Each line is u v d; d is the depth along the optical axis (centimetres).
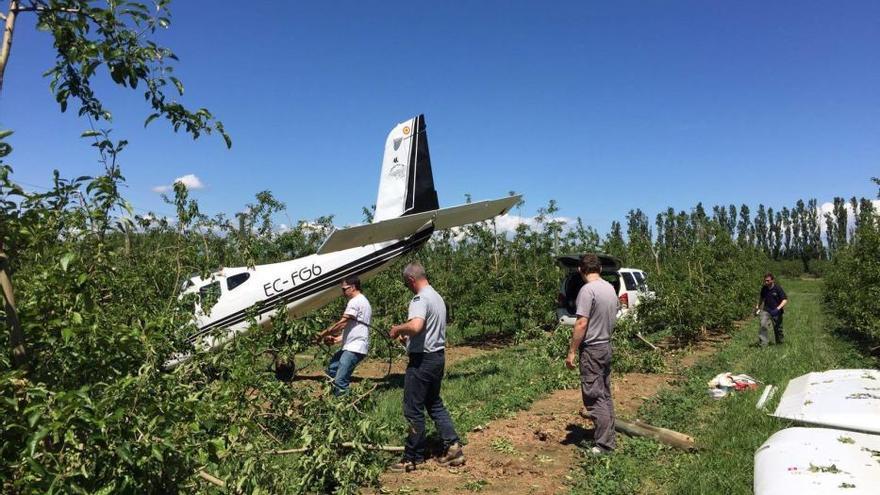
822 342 1319
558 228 1561
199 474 285
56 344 243
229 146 285
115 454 214
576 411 725
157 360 284
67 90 258
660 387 885
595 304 544
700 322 1373
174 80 263
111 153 271
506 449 571
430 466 529
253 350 496
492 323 1452
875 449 418
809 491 361
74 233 259
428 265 1557
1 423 196
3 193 218
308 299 885
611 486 460
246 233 1229
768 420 585
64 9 235
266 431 458
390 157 948
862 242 1338
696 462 506
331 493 455
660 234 1944
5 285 218
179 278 576
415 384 517
